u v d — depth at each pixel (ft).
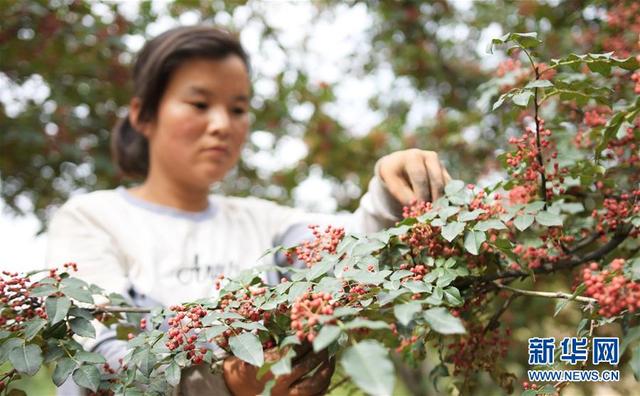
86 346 4.24
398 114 11.70
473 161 8.58
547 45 6.61
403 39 10.68
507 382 4.07
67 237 5.27
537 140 3.59
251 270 3.45
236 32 10.84
